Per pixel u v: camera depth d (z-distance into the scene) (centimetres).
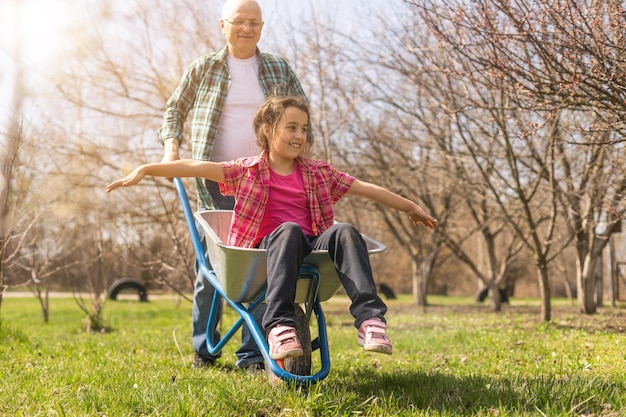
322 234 348
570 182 843
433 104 880
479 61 540
